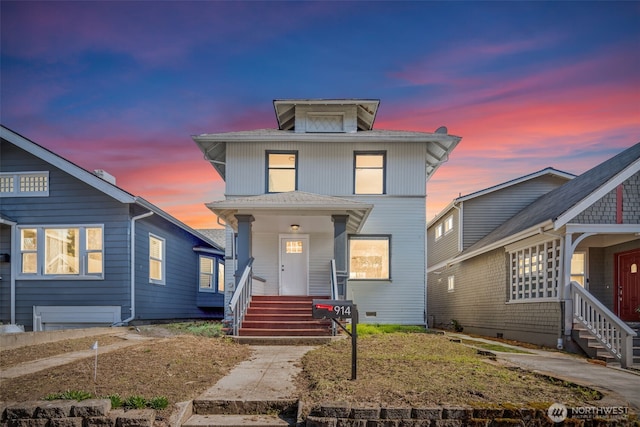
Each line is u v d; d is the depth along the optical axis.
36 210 14.61
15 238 14.53
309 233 16.25
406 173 16.75
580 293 11.41
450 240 22.48
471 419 5.22
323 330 11.89
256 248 16.17
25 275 14.41
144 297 15.40
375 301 16.47
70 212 14.52
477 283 18.92
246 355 9.29
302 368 7.89
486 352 10.11
